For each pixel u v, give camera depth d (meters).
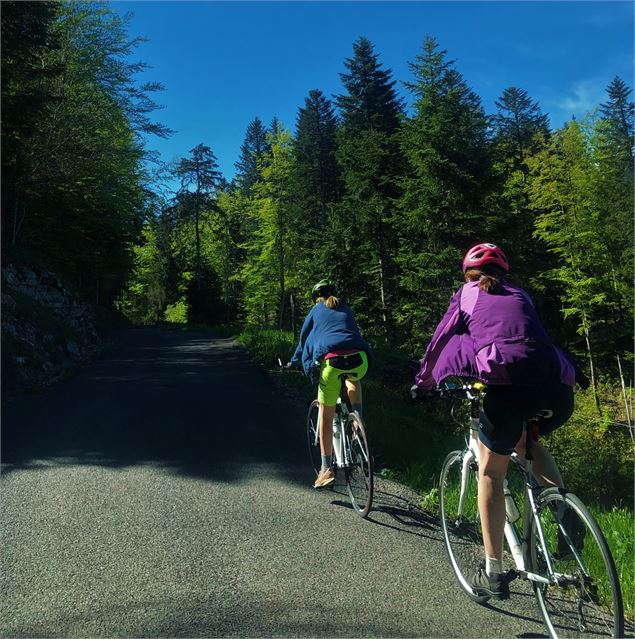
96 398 9.20
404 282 23.95
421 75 23.55
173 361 14.80
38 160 20.50
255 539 3.87
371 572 3.40
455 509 3.74
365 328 27.89
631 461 10.40
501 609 3.01
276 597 3.10
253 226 51.44
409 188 24.06
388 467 5.78
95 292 33.69
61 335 14.65
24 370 10.70
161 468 5.48
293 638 2.72
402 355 17.19
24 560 3.52
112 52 23.98
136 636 2.74
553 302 33.47
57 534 3.90
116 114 24.48
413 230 24.19
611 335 28.80
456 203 22.91
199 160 50.41
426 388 3.42
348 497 4.79
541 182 32.31
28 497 4.62
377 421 7.96
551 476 3.01
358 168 29.48
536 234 30.58
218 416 7.96
